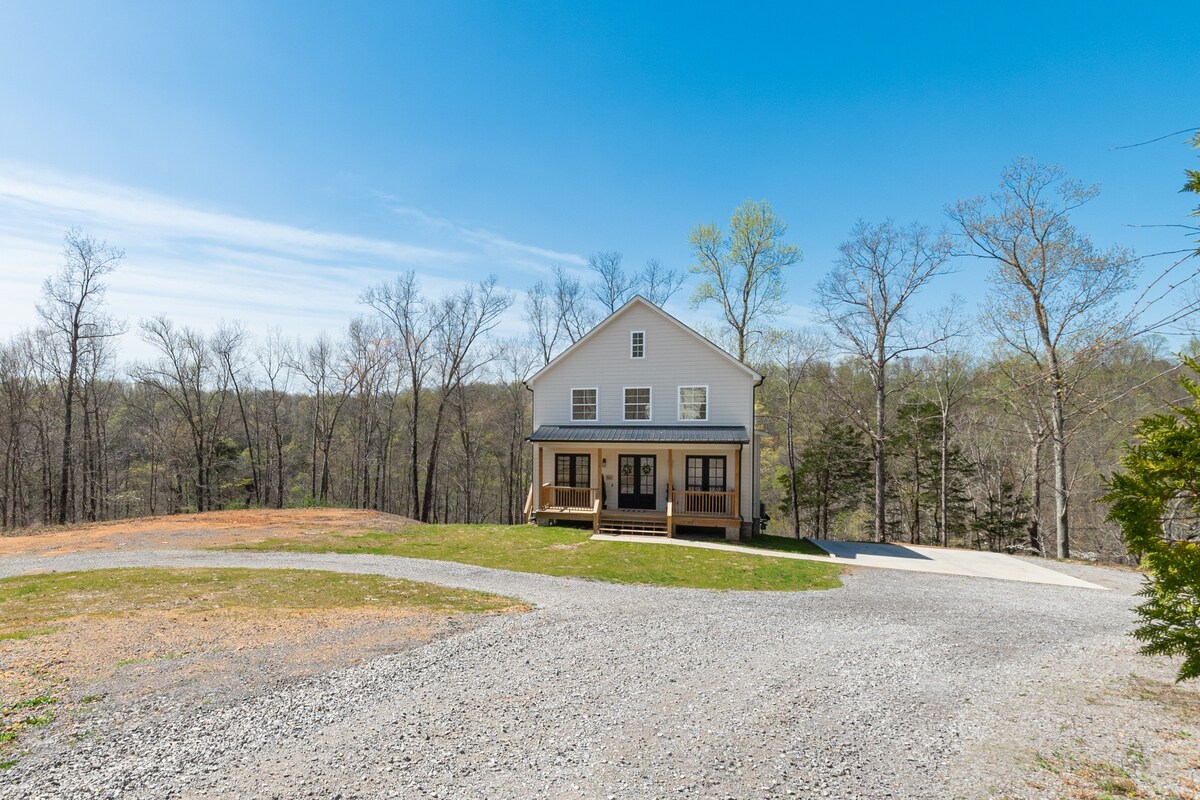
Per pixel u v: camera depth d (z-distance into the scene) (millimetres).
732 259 33188
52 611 9969
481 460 44250
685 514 20875
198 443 35688
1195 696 7031
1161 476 5016
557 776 5066
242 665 7594
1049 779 5059
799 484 34781
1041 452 27734
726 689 7191
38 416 34281
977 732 6059
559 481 23156
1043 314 19906
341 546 18000
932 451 30641
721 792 4859
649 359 22688
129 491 37875
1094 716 6438
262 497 43125
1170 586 5039
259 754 5348
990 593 13727
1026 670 8078
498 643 8898
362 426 39406
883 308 24922
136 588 11891
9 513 37031
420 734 5824
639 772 5160
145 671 7242
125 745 5430
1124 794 4762
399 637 9047
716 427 21938
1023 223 20062
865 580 15086
